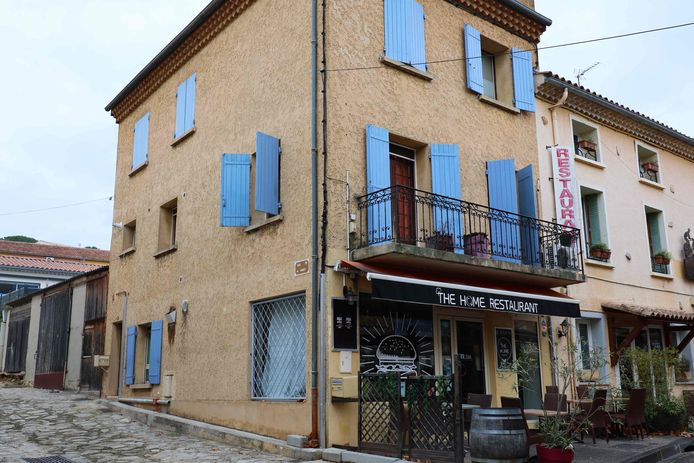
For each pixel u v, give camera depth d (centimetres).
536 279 1174
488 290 1026
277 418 980
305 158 1005
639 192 1638
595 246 1461
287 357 996
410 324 1036
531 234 1189
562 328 1295
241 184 1099
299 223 995
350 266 927
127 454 910
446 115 1173
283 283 1008
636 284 1541
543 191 1337
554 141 1406
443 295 955
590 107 1507
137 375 1434
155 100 1548
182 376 1245
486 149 1235
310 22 1045
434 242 1025
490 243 1091
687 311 1697
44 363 1948
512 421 773
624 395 1278
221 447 974
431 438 789
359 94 1038
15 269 3011
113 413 1330
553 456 813
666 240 1695
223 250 1180
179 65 1441
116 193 1688
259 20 1179
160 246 1416
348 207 978
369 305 981
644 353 1300
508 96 1320
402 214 1084
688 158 1867
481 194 1202
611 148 1578
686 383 1603
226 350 1127
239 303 1112
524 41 1388
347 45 1040
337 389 903
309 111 1012
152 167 1505
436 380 795
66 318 1858
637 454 948
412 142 1112
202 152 1302
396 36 1109
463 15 1262
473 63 1236
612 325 1428
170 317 1320
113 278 1622
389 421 839
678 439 1120
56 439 1029
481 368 1142
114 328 1570
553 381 1244
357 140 1017
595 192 1510
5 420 1215
